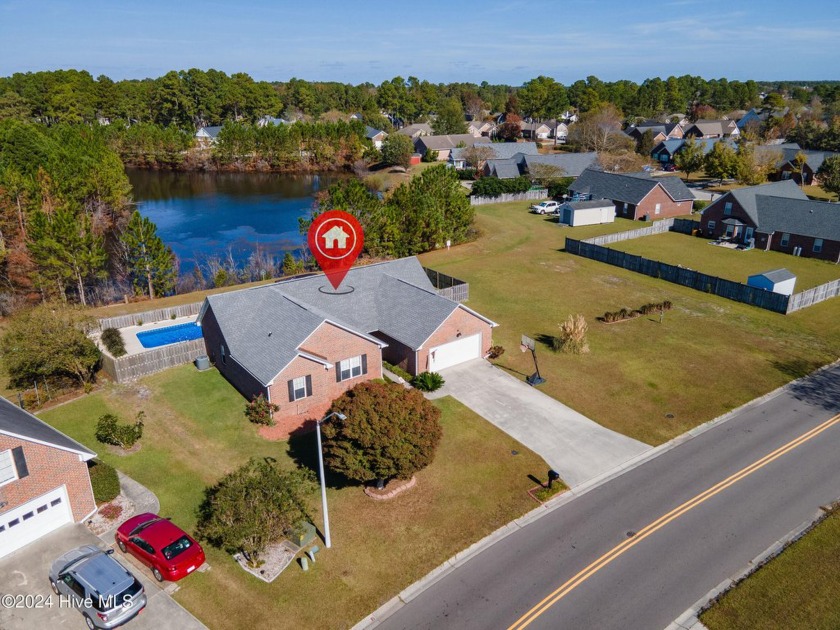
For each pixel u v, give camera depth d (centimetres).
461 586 2077
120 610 1858
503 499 2541
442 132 15525
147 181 12131
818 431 3062
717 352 3994
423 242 6397
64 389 3409
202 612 1952
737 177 9825
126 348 3994
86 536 2314
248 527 2044
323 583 2084
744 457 2845
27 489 2222
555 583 2086
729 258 6256
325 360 3166
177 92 16550
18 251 5466
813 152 10156
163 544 2106
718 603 1992
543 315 4656
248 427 3061
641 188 8150
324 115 19612
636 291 5234
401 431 2442
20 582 2081
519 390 3472
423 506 2494
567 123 17400
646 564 2175
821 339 4212
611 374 3678
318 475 2697
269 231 8006
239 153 13050
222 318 3512
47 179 6391
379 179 10662
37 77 18750
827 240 6072
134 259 5231
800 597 2014
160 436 2975
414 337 3572
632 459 2842
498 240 7019
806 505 2497
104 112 17175
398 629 1902
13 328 3338
